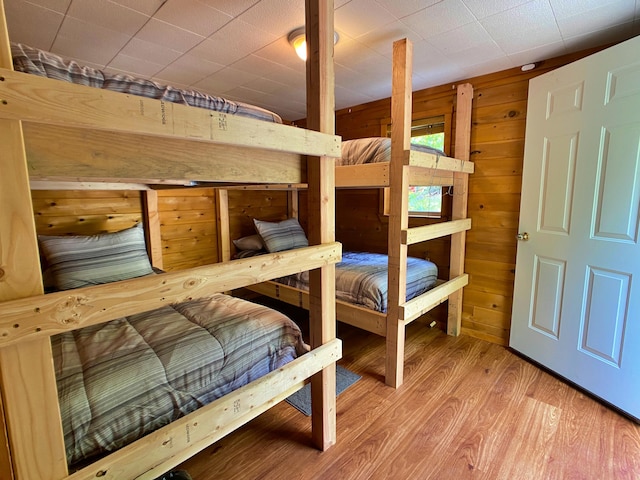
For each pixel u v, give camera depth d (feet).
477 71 8.29
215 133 3.29
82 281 6.40
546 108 7.22
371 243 11.64
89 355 4.06
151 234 9.75
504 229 8.54
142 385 3.69
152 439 3.18
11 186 2.27
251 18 5.58
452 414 6.05
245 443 5.40
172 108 2.97
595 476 4.67
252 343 4.75
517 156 8.16
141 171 2.99
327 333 5.14
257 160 4.00
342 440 5.44
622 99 5.74
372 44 6.74
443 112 9.45
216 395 4.19
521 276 8.05
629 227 5.74
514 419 5.89
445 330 9.84
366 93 10.11
